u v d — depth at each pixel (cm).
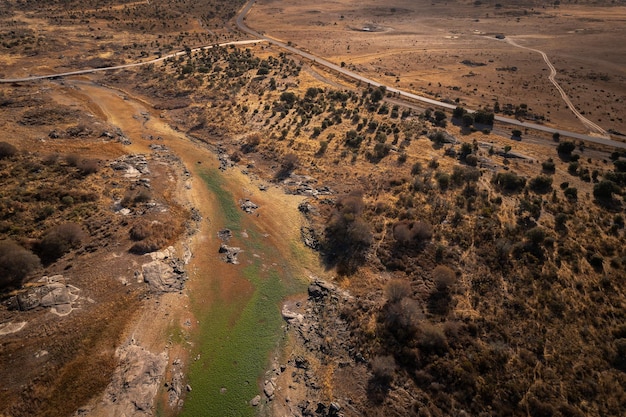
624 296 4788
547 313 4591
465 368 4028
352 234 5894
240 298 5094
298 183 7381
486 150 8538
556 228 5950
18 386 3681
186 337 4512
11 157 6738
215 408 3891
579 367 4022
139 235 5572
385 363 4100
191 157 8219
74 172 6669
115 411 3697
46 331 4162
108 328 4353
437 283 5009
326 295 5119
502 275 5144
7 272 4509
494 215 6219
